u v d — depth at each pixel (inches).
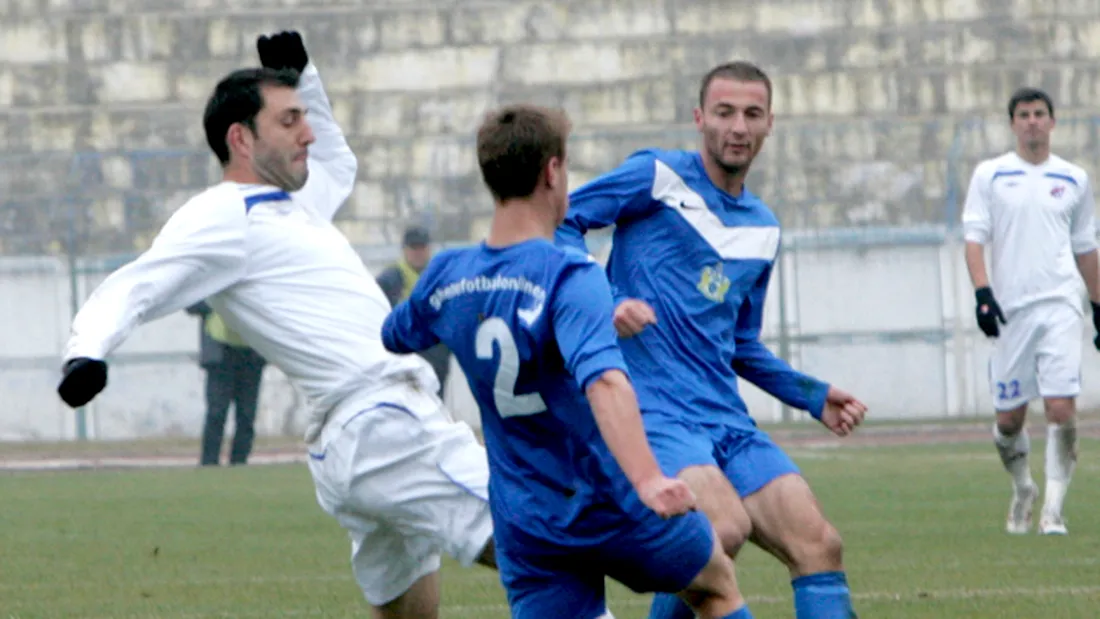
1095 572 1127.6
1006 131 3250.5
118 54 3467.0
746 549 1338.6
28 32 3464.6
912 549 1280.8
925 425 2957.7
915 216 3228.3
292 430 3053.6
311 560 1299.2
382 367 777.6
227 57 3489.2
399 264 2431.1
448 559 1320.1
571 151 3243.1
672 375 770.8
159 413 3073.3
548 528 613.0
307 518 1631.4
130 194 3223.4
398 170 3292.3
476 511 770.8
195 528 1555.1
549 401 600.7
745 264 793.6
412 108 3442.4
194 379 3080.7
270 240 777.6
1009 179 1413.6
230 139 789.9
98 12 3491.6
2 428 3068.4
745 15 3469.5
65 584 1174.3
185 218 758.5
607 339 563.2
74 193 3211.1
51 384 3085.6
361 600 1068.5
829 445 2605.8
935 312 3107.8
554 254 582.6
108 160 3223.4
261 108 786.8
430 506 774.5
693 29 3472.0
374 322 788.0
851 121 3432.6
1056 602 992.2
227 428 3024.1
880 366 3110.2
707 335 780.0
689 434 755.4
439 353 2449.6
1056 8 3472.0
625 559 614.5
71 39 3467.0
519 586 634.8
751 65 794.8
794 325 3115.2
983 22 3464.6
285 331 775.7
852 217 3223.4
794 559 736.3
